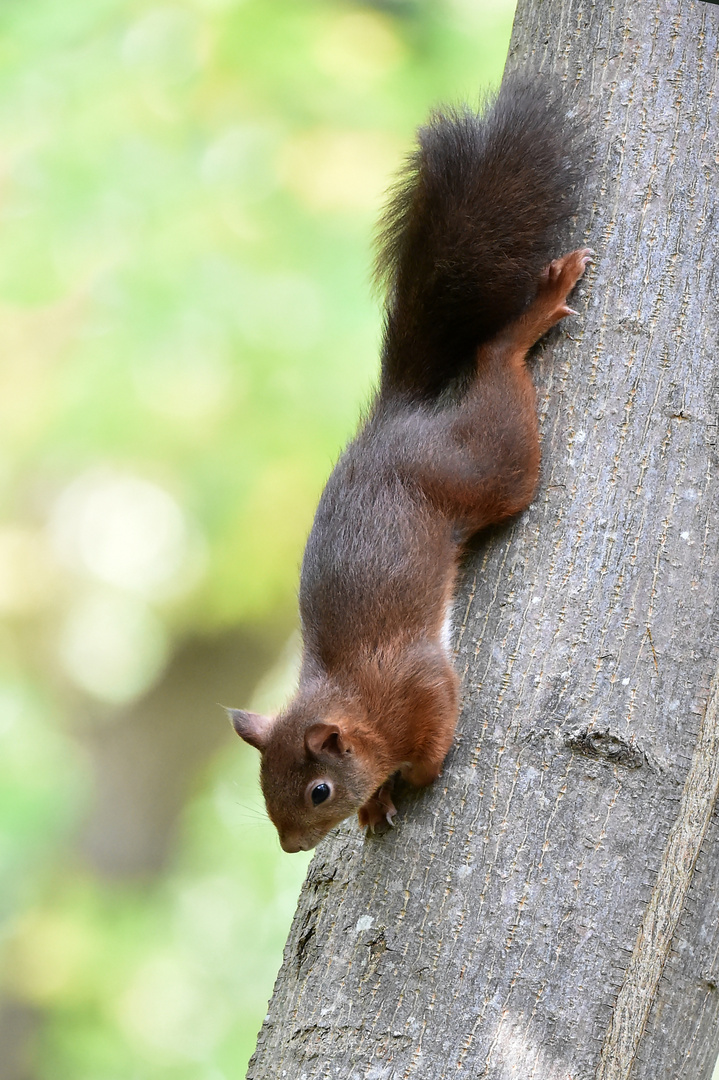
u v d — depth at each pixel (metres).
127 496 22.02
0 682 19.19
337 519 8.38
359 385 17.39
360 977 6.89
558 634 7.18
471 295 8.46
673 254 7.66
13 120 17.89
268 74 18.05
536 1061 6.52
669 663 7.03
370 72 18.16
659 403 7.44
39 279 17.61
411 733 7.31
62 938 18.52
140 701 21.70
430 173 8.66
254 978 18.30
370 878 7.13
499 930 6.73
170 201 17.62
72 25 18.19
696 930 6.79
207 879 19.48
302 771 8.12
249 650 21.34
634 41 8.08
